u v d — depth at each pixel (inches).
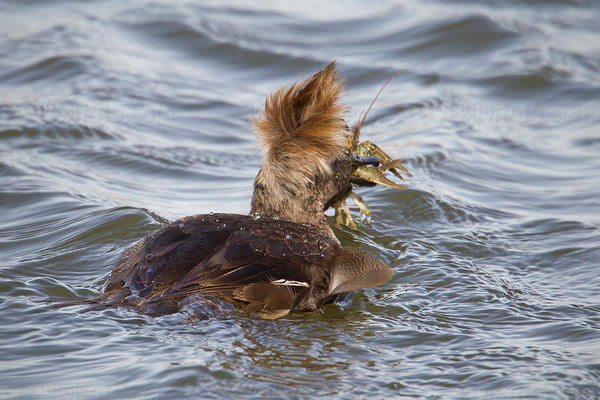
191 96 737.6
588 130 674.2
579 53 837.2
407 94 751.1
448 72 801.6
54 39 836.6
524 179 578.9
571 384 290.8
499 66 804.0
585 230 476.1
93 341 308.7
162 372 285.3
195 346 305.1
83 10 933.8
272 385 282.7
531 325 349.4
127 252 386.9
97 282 393.7
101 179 559.8
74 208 494.3
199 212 507.2
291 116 394.6
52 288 378.3
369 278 354.9
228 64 820.6
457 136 650.8
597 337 335.0
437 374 298.0
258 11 954.7
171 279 334.3
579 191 552.1
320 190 407.2
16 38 837.2
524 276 414.0
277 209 399.2
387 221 491.8
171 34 866.1
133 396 273.9
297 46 861.2
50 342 309.0
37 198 510.3
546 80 770.8
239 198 535.8
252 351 305.4
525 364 308.2
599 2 986.7
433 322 350.6
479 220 497.4
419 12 935.0
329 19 935.0
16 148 600.1
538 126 684.7
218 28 887.7
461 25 877.8
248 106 726.5
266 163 399.5
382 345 323.3
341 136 395.2
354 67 804.6
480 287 390.6
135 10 932.6
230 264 339.0
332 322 345.4
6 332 315.9
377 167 455.8
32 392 277.1
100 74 759.7
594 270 418.3
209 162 608.7
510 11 948.6
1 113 661.3
